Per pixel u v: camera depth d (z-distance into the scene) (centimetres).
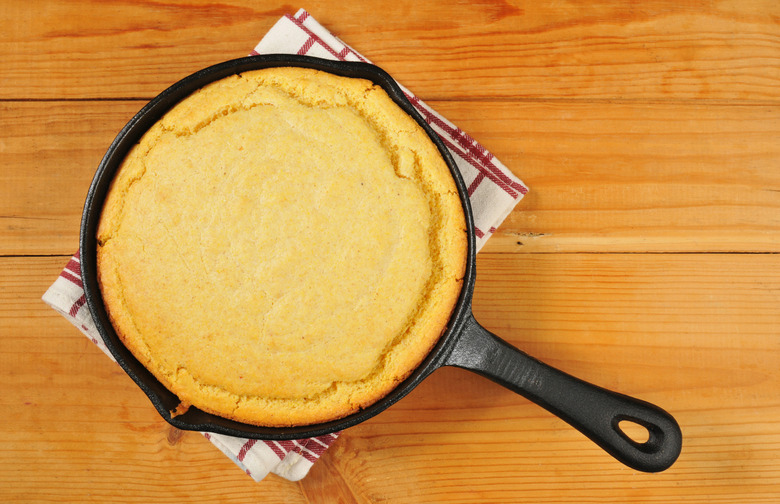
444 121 52
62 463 52
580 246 54
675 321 54
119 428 52
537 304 53
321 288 46
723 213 54
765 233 54
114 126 52
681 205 54
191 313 46
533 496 53
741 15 54
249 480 53
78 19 52
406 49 53
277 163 46
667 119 54
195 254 46
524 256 53
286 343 46
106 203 46
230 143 46
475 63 54
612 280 54
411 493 53
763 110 54
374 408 45
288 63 47
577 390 45
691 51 54
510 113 54
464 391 53
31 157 52
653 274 54
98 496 52
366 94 47
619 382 53
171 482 52
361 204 46
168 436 52
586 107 54
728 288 54
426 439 53
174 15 53
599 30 54
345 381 46
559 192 54
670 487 53
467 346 45
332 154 46
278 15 53
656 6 54
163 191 46
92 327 50
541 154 54
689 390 54
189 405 46
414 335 46
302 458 51
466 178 52
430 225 47
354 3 53
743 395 54
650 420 45
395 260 46
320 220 46
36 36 52
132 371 44
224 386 46
